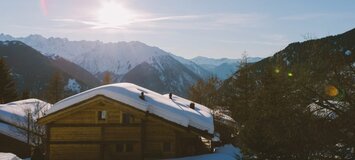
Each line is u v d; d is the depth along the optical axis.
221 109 49.00
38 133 42.19
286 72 19.34
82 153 30.67
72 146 30.77
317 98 18.14
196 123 30.00
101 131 30.73
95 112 30.91
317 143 16.66
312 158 17.31
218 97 53.56
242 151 22.36
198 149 32.81
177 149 30.48
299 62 19.78
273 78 20.64
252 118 21.62
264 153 20.59
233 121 43.66
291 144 18.14
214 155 31.89
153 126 30.69
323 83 18.12
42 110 50.09
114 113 30.77
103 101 30.27
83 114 30.98
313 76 18.33
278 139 18.48
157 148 30.59
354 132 16.11
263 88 21.45
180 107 33.50
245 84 42.09
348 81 17.59
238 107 40.88
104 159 30.75
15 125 43.69
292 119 17.72
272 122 19.05
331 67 17.98
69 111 30.50
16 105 49.66
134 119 30.77
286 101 18.78
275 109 18.88
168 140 30.52
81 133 30.88
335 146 16.36
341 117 16.50
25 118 44.59
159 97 35.97
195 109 37.62
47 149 30.78
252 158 21.66
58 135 30.88
